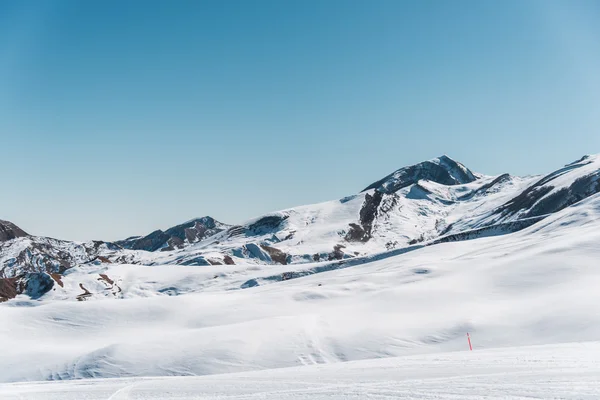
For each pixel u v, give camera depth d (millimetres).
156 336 44688
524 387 13516
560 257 56594
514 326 37938
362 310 49781
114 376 36344
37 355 44625
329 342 39719
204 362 36875
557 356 19500
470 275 58188
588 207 102312
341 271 105312
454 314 44500
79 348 47094
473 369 18188
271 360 37000
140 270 149875
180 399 17016
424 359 23391
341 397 14555
